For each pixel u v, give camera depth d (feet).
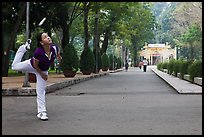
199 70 73.51
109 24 163.63
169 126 26.37
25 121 28.78
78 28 168.35
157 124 27.20
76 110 35.24
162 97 48.26
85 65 113.39
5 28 100.48
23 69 29.53
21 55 29.60
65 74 92.43
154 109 35.76
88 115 31.83
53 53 29.55
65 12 111.55
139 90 60.85
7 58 90.63
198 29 201.77
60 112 33.86
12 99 46.50
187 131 24.52
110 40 192.03
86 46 120.06
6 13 93.45
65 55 91.97
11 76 95.20
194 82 73.15
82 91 59.21
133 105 39.17
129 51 322.14
